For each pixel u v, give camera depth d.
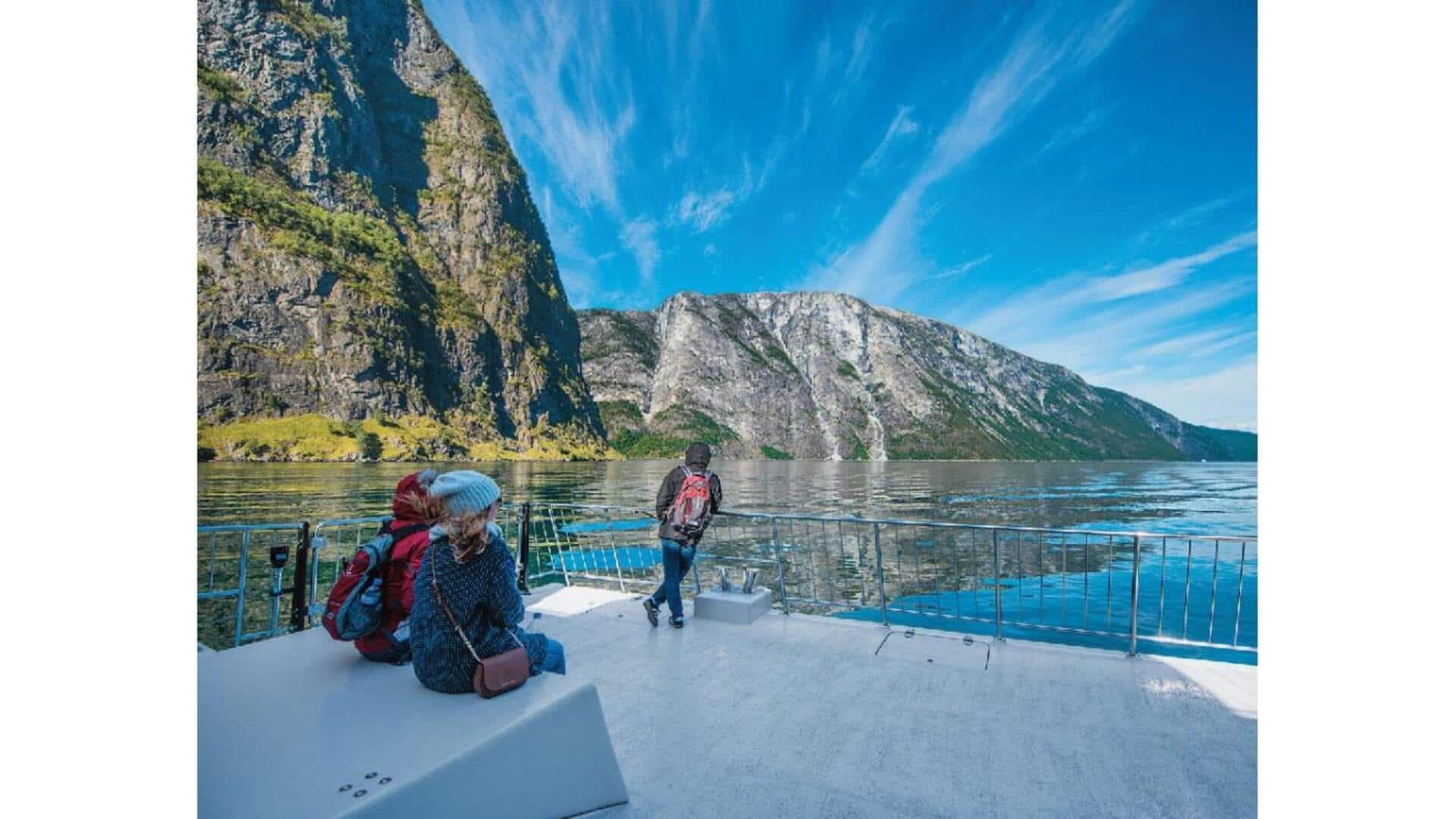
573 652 5.62
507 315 167.50
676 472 6.42
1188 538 5.28
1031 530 5.77
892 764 3.66
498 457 132.62
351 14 185.38
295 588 5.78
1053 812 3.20
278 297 115.94
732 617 6.50
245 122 140.50
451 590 2.98
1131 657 5.35
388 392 121.81
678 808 3.18
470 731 2.71
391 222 162.50
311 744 2.61
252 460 95.62
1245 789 3.41
